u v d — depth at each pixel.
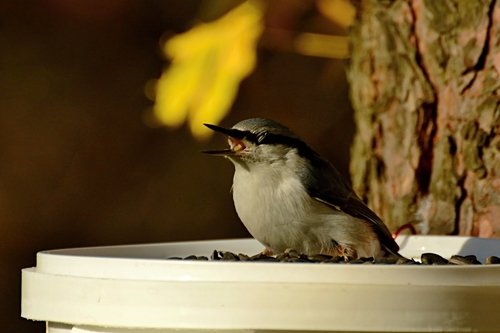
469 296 6.05
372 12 10.24
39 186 15.77
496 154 9.34
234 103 14.73
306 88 14.73
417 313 6.00
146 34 15.38
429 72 9.78
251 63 10.44
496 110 9.30
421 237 9.30
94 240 15.66
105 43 15.59
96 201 15.74
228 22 10.48
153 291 6.19
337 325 6.00
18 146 15.87
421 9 9.81
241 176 9.36
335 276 6.04
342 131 14.75
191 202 15.62
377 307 6.00
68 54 16.06
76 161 15.84
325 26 12.52
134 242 15.65
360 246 9.31
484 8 9.37
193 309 6.12
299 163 9.25
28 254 15.63
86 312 6.40
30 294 6.83
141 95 15.75
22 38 15.99
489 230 9.37
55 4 15.33
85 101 15.93
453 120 9.61
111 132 15.85
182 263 6.21
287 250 9.02
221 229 15.57
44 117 15.93
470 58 9.45
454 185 9.60
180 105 10.47
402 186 9.97
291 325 6.02
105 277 6.40
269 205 9.22
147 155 15.78
